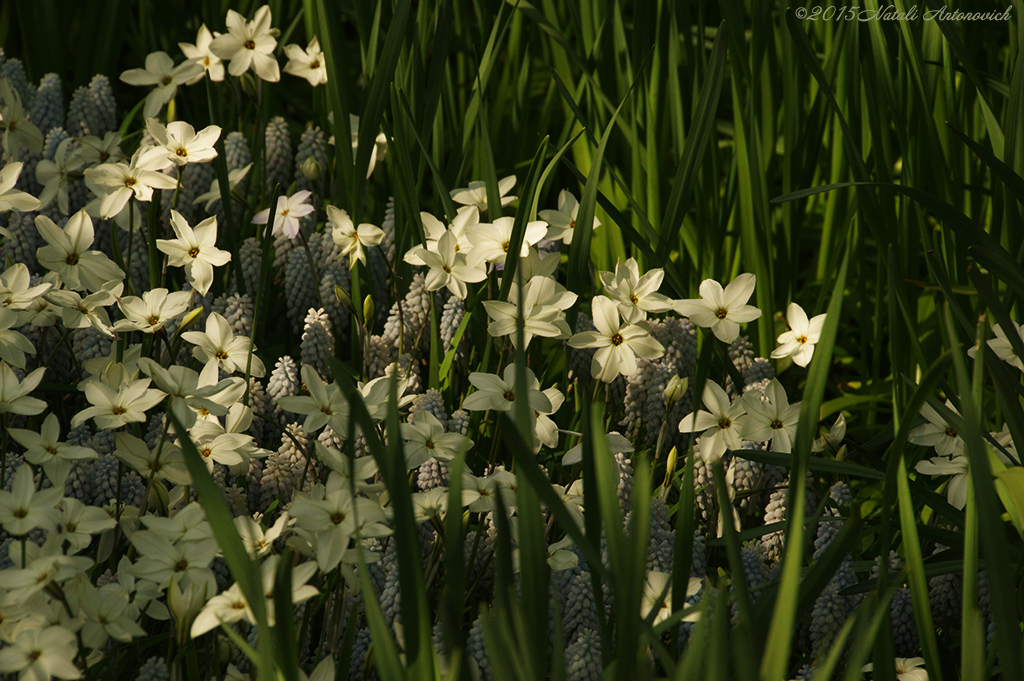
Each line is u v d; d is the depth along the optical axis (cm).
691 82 208
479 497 184
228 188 201
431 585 186
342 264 201
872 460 191
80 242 189
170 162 192
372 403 186
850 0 206
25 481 181
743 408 189
